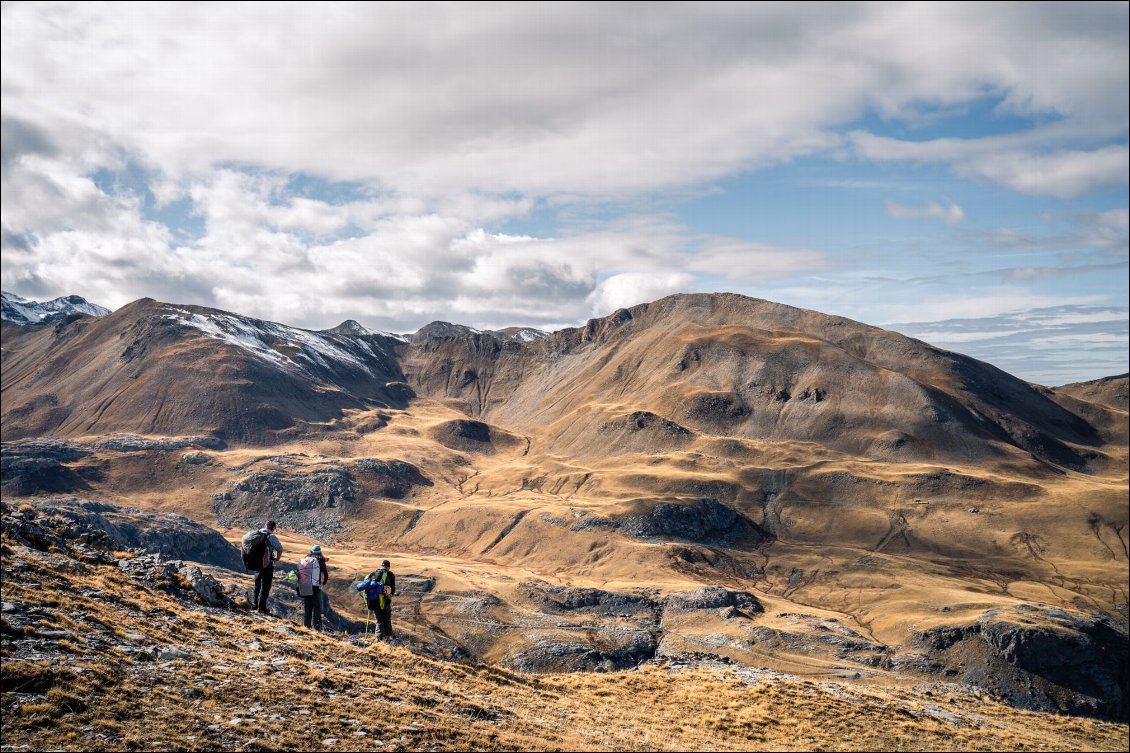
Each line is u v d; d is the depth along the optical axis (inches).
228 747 803.4
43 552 1306.6
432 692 1191.6
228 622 1273.4
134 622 1107.3
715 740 1348.4
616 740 1185.4
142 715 824.3
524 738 1066.1
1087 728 2194.9
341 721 953.5
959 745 1609.3
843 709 1723.7
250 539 1491.1
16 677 807.7
